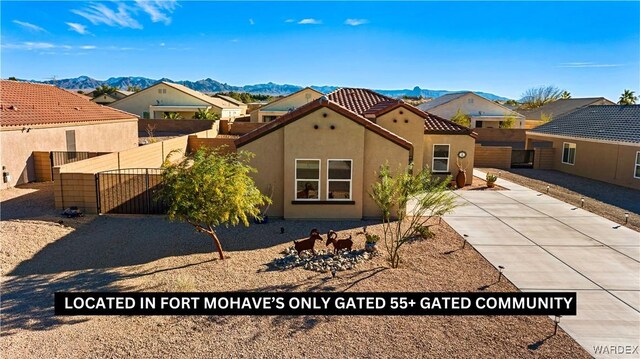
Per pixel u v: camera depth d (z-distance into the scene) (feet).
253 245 39.65
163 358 21.49
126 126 101.35
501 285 31.09
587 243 41.45
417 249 39.06
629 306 28.19
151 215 48.29
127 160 67.82
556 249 39.52
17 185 62.39
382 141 49.21
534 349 22.89
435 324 25.32
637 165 73.20
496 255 37.60
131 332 23.97
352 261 35.24
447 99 182.91
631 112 86.48
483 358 21.93
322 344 22.98
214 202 33.01
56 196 47.42
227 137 135.13
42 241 38.70
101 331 24.03
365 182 49.88
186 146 103.71
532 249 39.40
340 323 25.25
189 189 32.60
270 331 24.25
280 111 169.27
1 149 59.26
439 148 73.92
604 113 94.12
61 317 25.61
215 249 38.27
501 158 98.02
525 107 270.26
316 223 47.83
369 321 25.53
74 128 77.77
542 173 91.35
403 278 32.09
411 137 68.39
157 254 36.78
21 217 44.70
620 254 38.40
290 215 48.98
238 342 23.07
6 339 22.98
